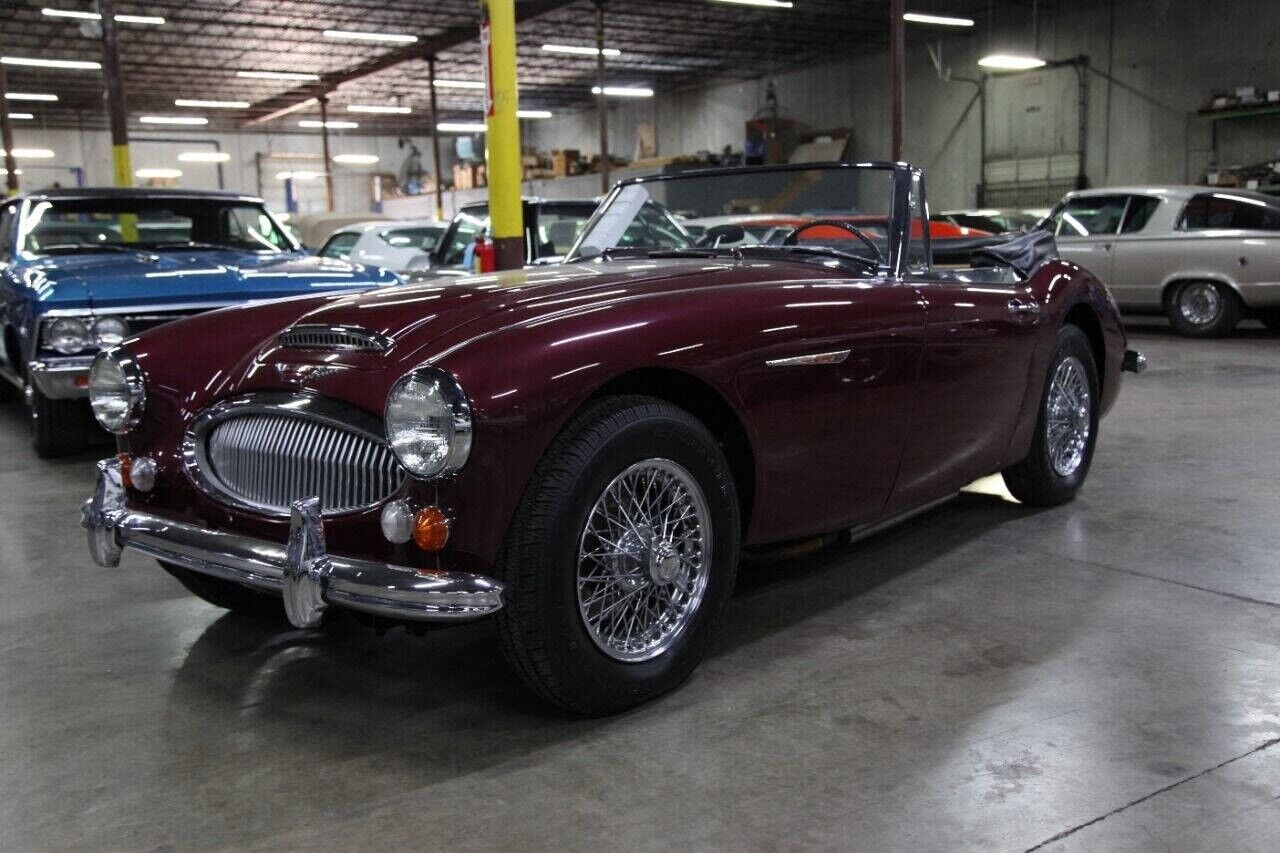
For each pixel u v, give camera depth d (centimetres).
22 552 371
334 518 212
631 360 216
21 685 255
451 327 220
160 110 2950
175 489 247
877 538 355
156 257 551
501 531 202
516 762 208
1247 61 1588
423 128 3462
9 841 186
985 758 203
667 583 230
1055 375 366
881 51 2184
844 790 193
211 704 242
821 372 254
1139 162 1745
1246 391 646
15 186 1688
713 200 340
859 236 302
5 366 595
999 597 294
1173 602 286
